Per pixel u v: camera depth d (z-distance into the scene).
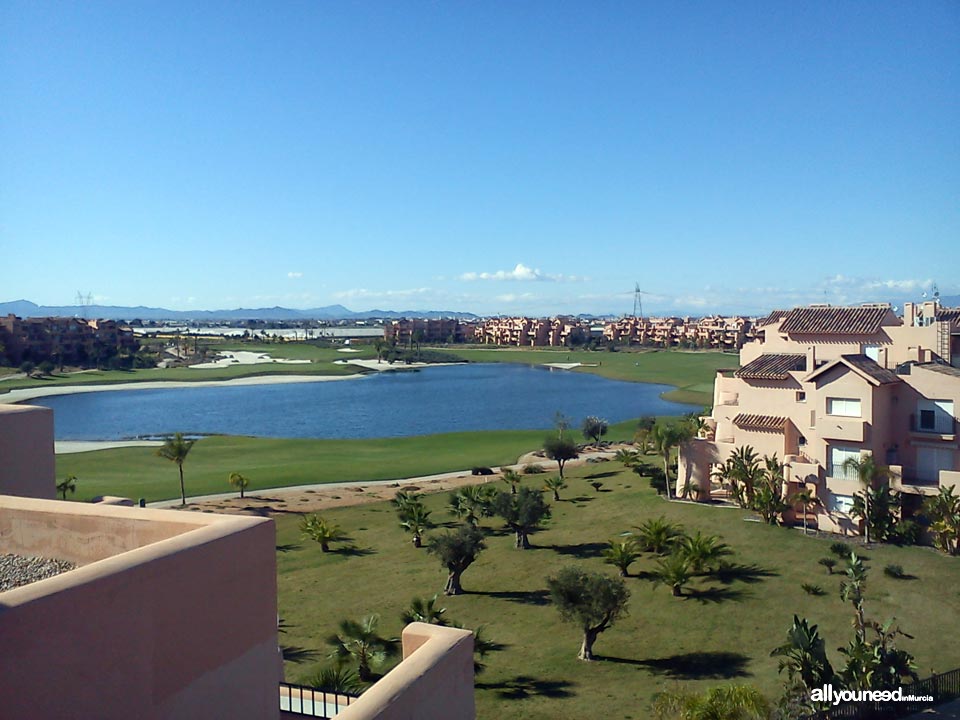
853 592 29.27
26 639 6.36
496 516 53.81
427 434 103.19
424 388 164.75
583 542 45.47
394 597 38.06
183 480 64.88
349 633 29.09
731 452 48.97
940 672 25.98
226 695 8.76
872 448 41.81
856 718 22.06
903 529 39.56
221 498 61.72
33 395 149.62
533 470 72.00
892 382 42.53
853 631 29.89
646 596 36.12
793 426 47.34
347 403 139.75
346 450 87.62
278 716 9.69
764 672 27.34
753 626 31.67
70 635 6.78
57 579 6.94
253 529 9.24
